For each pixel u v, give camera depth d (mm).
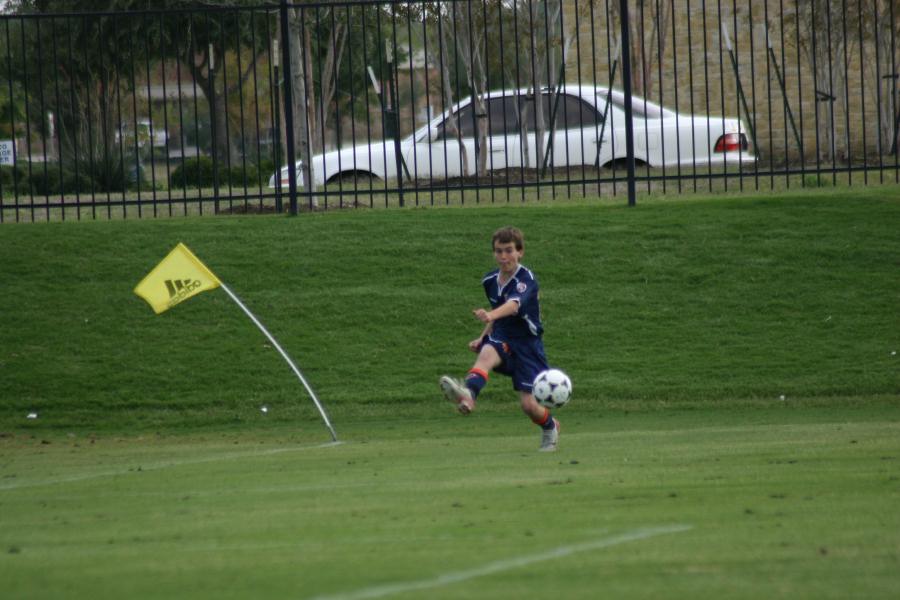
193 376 48031
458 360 49156
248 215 66125
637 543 17344
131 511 22516
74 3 97062
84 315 52906
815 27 76062
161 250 58938
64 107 96812
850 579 14703
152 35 96688
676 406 44062
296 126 80188
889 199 64750
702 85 98500
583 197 69312
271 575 15828
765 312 52125
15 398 46125
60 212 77562
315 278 56406
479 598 14047
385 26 100938
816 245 58000
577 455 30172
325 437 39562
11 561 17562
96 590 15203
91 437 42000
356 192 63719
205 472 29047
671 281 55344
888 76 63500
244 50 112250
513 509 21016
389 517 20578
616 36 91000
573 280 55750
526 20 82625
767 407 43406
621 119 78188
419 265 57531
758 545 16953
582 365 48156
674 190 74250
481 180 74750
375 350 50125
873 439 31422
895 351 47812
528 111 80938
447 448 33875
